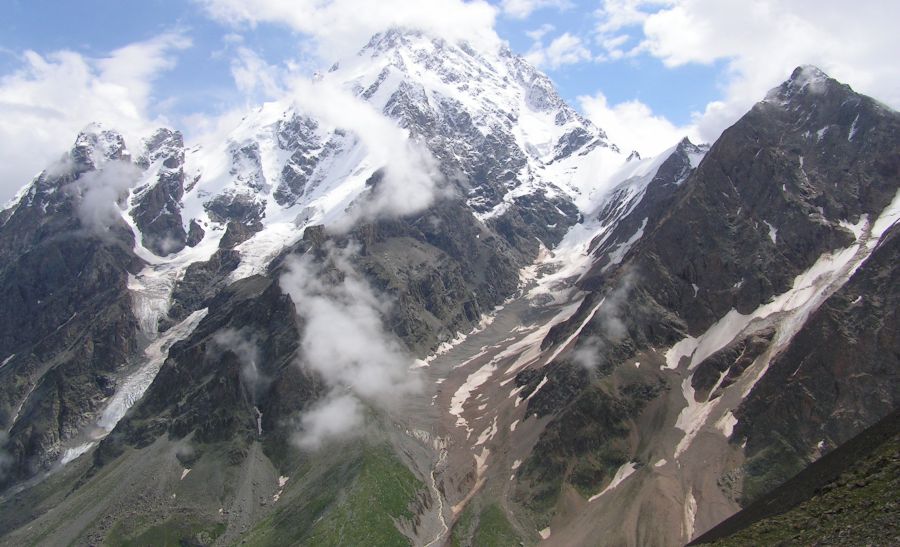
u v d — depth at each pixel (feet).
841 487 355.56
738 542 354.13
